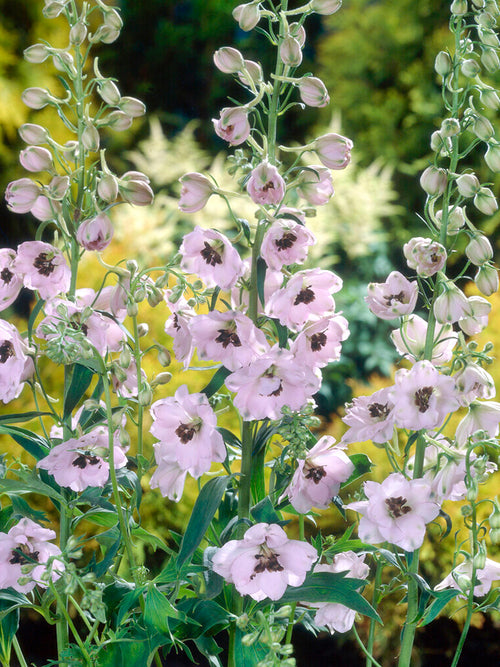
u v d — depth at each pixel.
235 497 1.35
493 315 2.22
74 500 1.30
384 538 1.26
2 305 1.31
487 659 2.32
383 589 1.34
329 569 1.33
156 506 2.06
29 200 1.30
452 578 1.31
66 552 1.22
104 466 1.30
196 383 2.02
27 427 2.02
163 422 1.26
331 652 2.36
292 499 1.27
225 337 1.25
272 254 1.24
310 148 1.28
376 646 2.22
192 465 1.25
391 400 1.25
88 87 1.30
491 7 1.26
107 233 1.27
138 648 1.26
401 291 1.29
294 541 1.23
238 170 1.27
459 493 1.31
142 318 2.11
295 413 1.26
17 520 1.35
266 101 2.37
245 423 1.28
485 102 1.26
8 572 1.29
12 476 2.03
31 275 1.29
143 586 1.25
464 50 1.27
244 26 1.26
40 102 1.30
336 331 1.28
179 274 1.28
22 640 2.34
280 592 1.23
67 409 1.31
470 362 1.27
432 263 1.26
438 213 1.31
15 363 1.28
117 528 1.31
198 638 1.27
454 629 2.36
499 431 1.28
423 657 2.31
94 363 1.26
